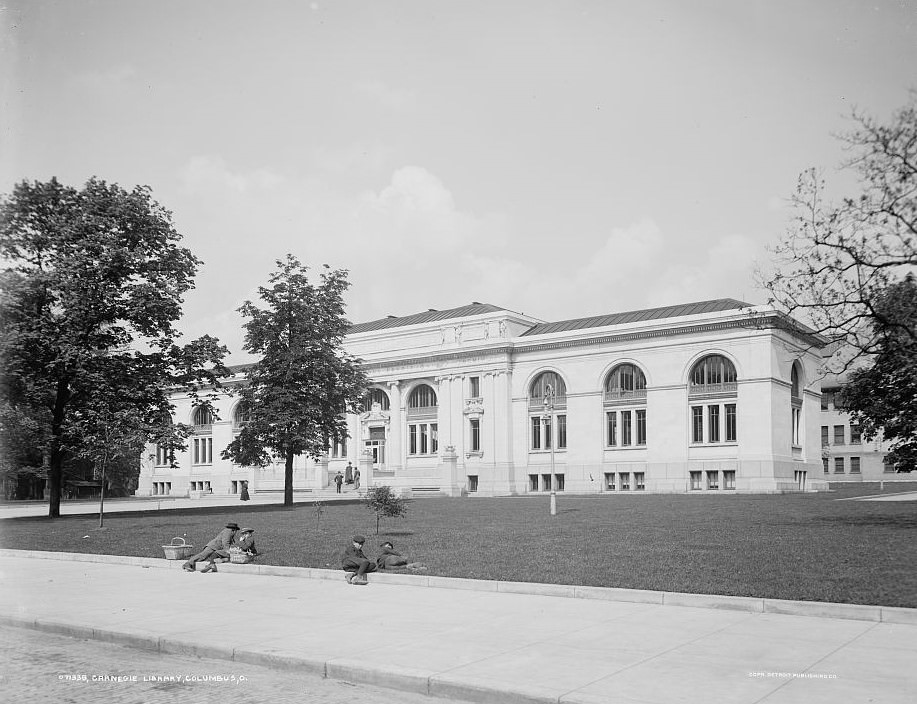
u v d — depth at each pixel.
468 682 9.11
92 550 24.22
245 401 53.78
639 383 70.94
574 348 73.88
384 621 12.82
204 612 13.87
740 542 21.55
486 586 15.88
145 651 11.66
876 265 22.91
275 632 12.08
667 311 75.00
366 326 92.50
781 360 65.88
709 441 66.62
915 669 9.45
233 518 37.47
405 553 21.23
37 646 12.03
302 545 23.95
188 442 98.44
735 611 13.17
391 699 9.17
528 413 76.38
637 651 10.48
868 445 93.00
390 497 27.20
